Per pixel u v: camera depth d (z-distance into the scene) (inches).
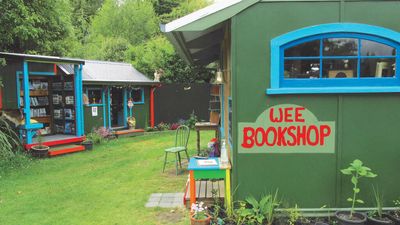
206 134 457.1
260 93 145.3
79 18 964.0
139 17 935.0
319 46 145.0
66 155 323.3
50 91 394.3
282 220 139.3
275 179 147.4
